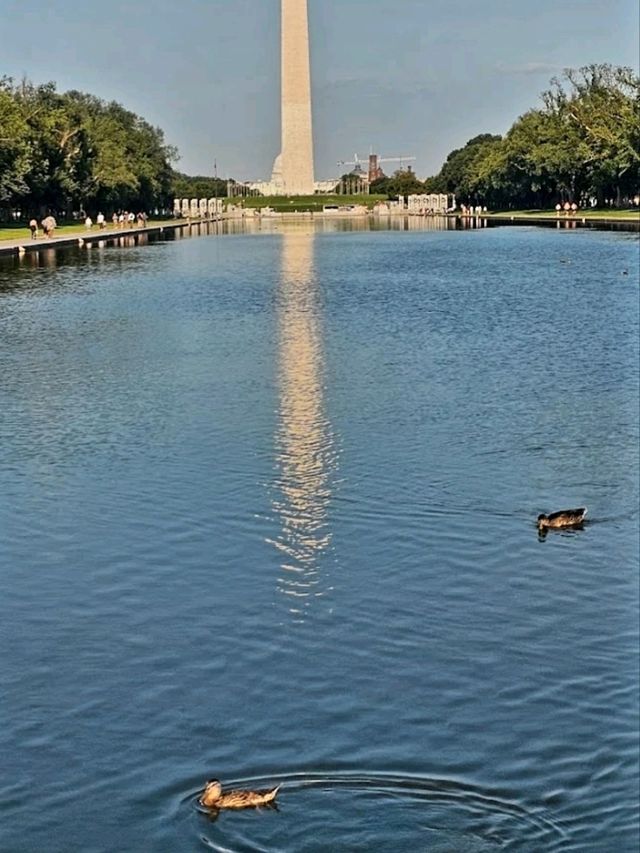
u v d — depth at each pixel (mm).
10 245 99000
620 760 13648
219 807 12742
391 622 17156
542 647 16312
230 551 20047
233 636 16719
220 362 38219
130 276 74000
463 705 14797
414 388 33281
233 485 23719
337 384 34000
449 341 42719
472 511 21984
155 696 15023
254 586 18500
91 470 24984
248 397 32188
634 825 12594
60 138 140750
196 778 13312
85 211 161750
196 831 12453
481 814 12758
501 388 33188
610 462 25234
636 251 91562
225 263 86375
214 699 14953
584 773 13430
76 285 67438
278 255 96125
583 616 17297
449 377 35031
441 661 15953
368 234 135500
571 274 71938
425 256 92062
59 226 148375
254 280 70562
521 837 12414
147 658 16047
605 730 14250
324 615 17344
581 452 26062
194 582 18688
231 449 26516
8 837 12422
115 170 154250
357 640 16562
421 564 19359
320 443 26938
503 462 25266
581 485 23594
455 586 18438
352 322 48875
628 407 30453
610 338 42906
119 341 43562
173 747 13891
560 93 170375
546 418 29297
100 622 17188
